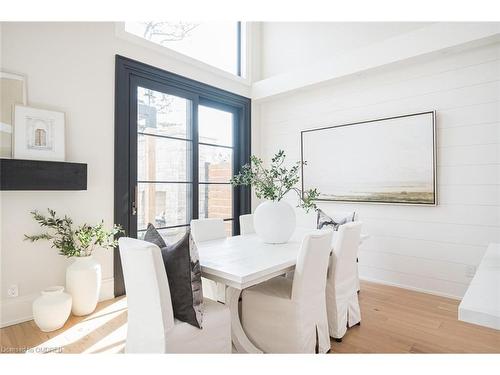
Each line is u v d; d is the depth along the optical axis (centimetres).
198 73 393
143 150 337
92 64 289
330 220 323
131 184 318
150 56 338
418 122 325
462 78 303
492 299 98
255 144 477
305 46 433
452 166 308
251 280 165
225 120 446
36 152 252
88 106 286
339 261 222
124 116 312
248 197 465
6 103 239
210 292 265
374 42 369
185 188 382
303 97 431
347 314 234
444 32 293
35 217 250
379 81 358
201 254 209
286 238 248
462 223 303
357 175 372
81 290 253
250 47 469
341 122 391
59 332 228
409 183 331
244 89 459
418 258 329
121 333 226
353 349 206
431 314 266
